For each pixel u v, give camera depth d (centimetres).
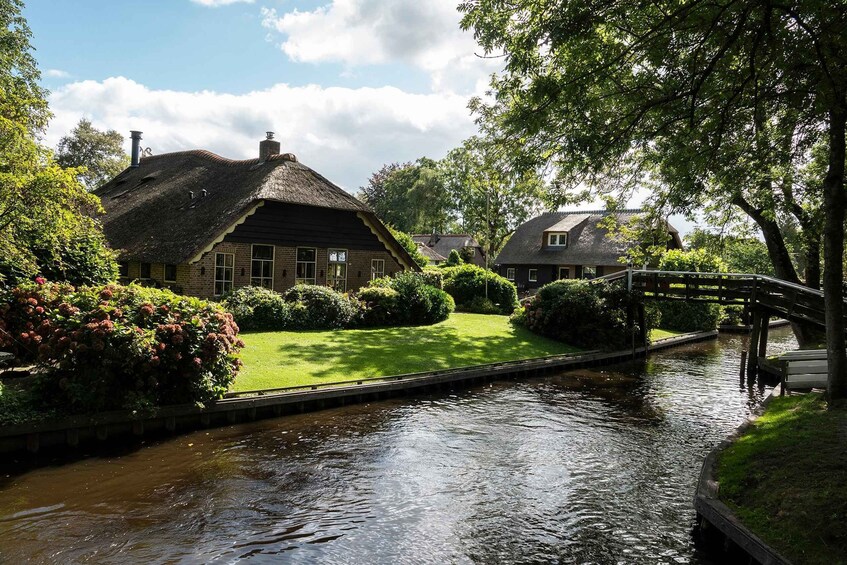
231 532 679
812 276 1895
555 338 2234
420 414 1247
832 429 805
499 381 1648
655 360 2205
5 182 983
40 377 965
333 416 1205
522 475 899
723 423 1254
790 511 605
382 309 2119
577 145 861
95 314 973
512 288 3016
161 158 3158
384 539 678
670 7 776
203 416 1084
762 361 1797
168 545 642
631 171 1240
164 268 2070
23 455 895
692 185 1096
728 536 622
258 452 965
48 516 701
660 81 896
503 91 891
